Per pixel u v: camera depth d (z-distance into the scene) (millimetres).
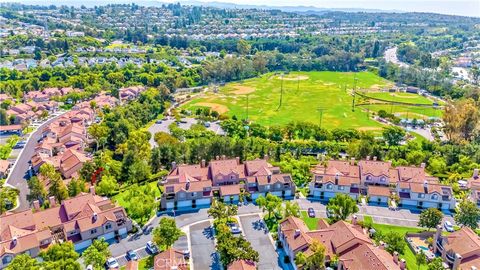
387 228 134375
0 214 135125
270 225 135875
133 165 168250
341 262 106438
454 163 183375
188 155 181375
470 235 117438
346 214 132375
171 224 117938
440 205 148500
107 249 113688
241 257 107188
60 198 146250
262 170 159750
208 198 149625
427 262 115500
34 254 116375
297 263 108438
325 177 155625
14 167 188750
